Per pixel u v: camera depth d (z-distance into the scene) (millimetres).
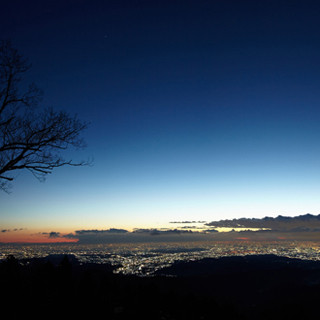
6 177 9367
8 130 9430
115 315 12031
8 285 12234
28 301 11391
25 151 9422
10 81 9445
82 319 10781
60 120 10055
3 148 9141
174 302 16078
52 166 10211
